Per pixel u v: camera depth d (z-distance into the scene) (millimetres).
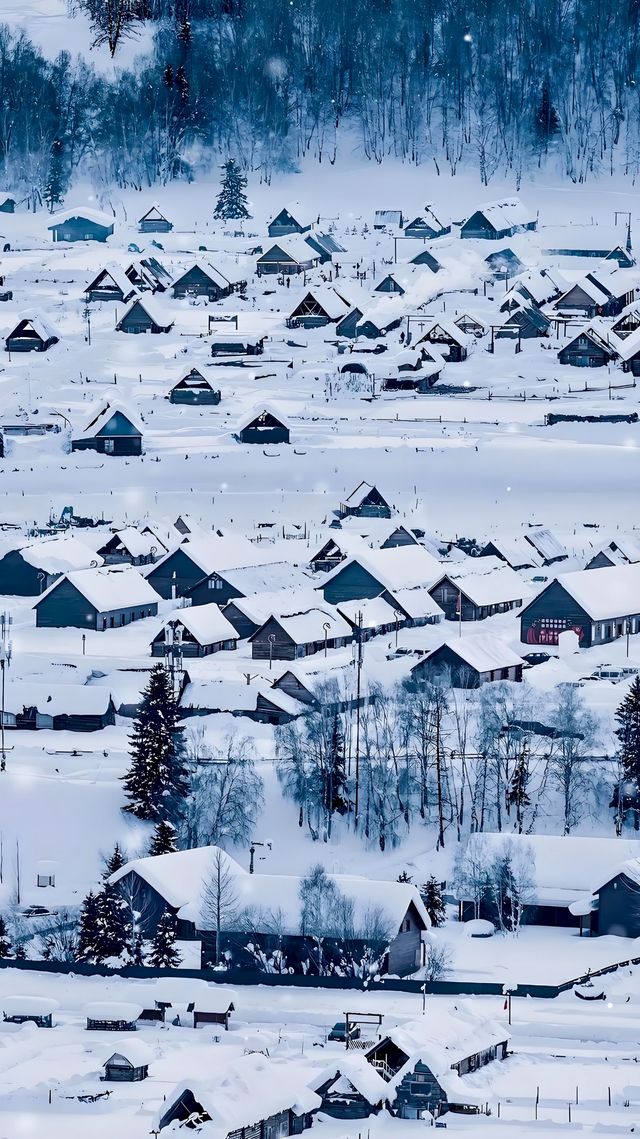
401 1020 190875
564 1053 188000
